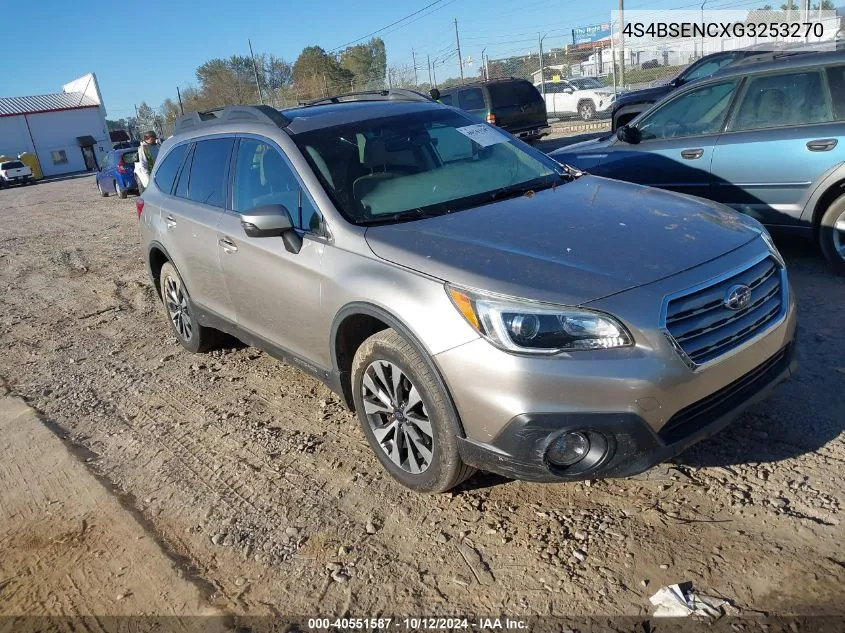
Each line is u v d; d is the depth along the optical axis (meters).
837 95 5.31
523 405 2.71
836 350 4.25
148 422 4.57
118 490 3.76
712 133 6.04
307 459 3.85
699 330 2.83
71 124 55.34
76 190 27.45
